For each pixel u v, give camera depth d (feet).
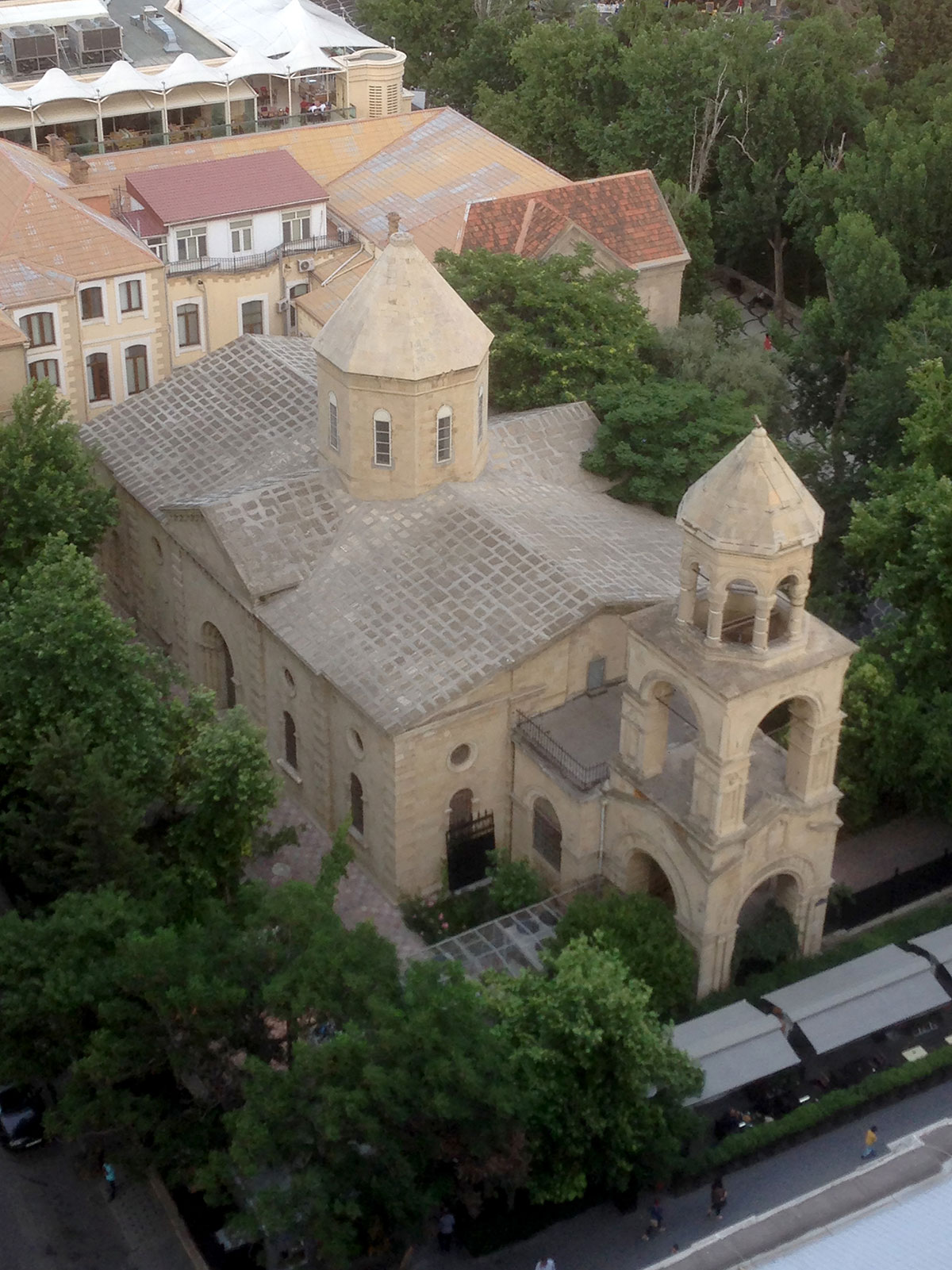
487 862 194.29
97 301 274.57
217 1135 149.69
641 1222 155.94
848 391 268.00
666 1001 168.45
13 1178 162.91
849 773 194.29
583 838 180.24
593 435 223.92
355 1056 135.95
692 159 343.87
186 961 144.97
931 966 176.24
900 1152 115.34
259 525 199.41
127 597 240.53
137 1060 146.51
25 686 181.57
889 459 238.68
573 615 182.60
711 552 155.22
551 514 204.44
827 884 179.83
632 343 240.73
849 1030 168.86
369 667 184.14
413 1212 140.15
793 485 154.30
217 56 399.24
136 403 235.61
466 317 197.26
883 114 351.25
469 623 185.68
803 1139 164.25
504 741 187.73
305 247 297.74
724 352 250.37
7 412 253.24
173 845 178.81
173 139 371.15
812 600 229.45
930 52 394.52
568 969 149.79
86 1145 151.23
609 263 277.23
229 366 236.02
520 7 417.28
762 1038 166.09
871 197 291.38
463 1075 134.31
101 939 152.87
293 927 147.33
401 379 191.31
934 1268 103.09
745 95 337.31
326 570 197.06
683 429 216.33
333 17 424.87
